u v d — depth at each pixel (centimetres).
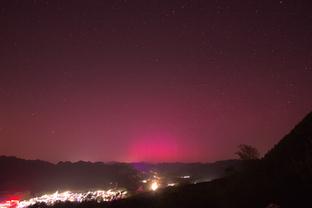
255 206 1059
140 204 1540
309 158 1202
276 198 1049
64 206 2120
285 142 1725
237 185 1324
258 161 1750
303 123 1788
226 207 1121
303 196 995
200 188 1544
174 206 1316
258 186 1198
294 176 1159
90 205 1909
